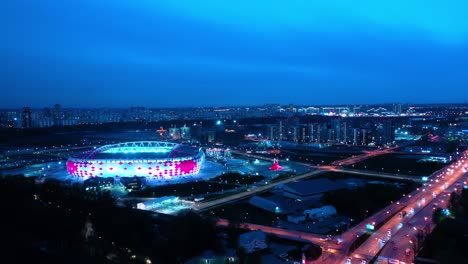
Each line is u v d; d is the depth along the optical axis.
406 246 174.50
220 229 196.00
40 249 145.38
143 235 174.50
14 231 153.50
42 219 170.62
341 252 168.12
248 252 163.00
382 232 193.75
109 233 172.25
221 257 154.75
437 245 168.38
